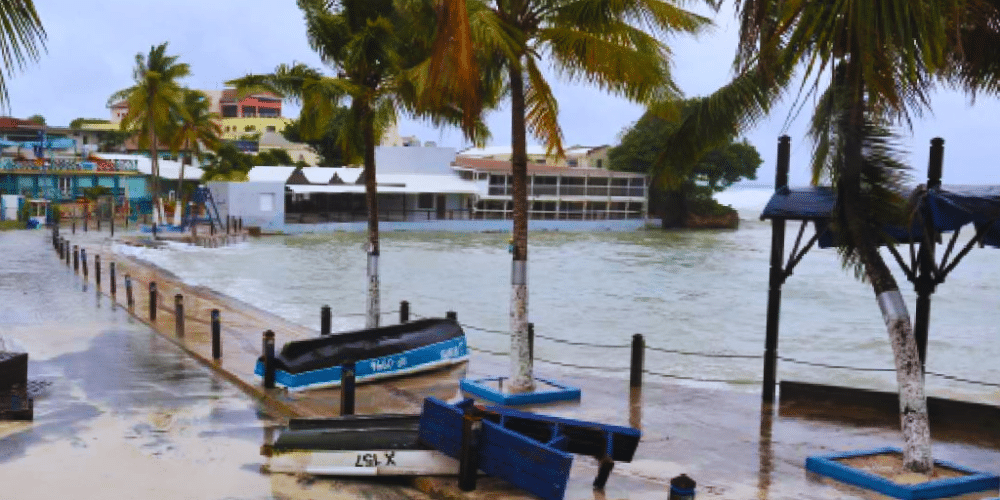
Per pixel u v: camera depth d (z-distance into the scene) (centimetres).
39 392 1235
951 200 938
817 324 2625
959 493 822
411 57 1577
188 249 4791
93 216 6625
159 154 9700
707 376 1730
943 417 1107
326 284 3400
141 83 5431
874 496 820
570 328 2498
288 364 1261
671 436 1055
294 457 884
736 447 1008
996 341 2362
